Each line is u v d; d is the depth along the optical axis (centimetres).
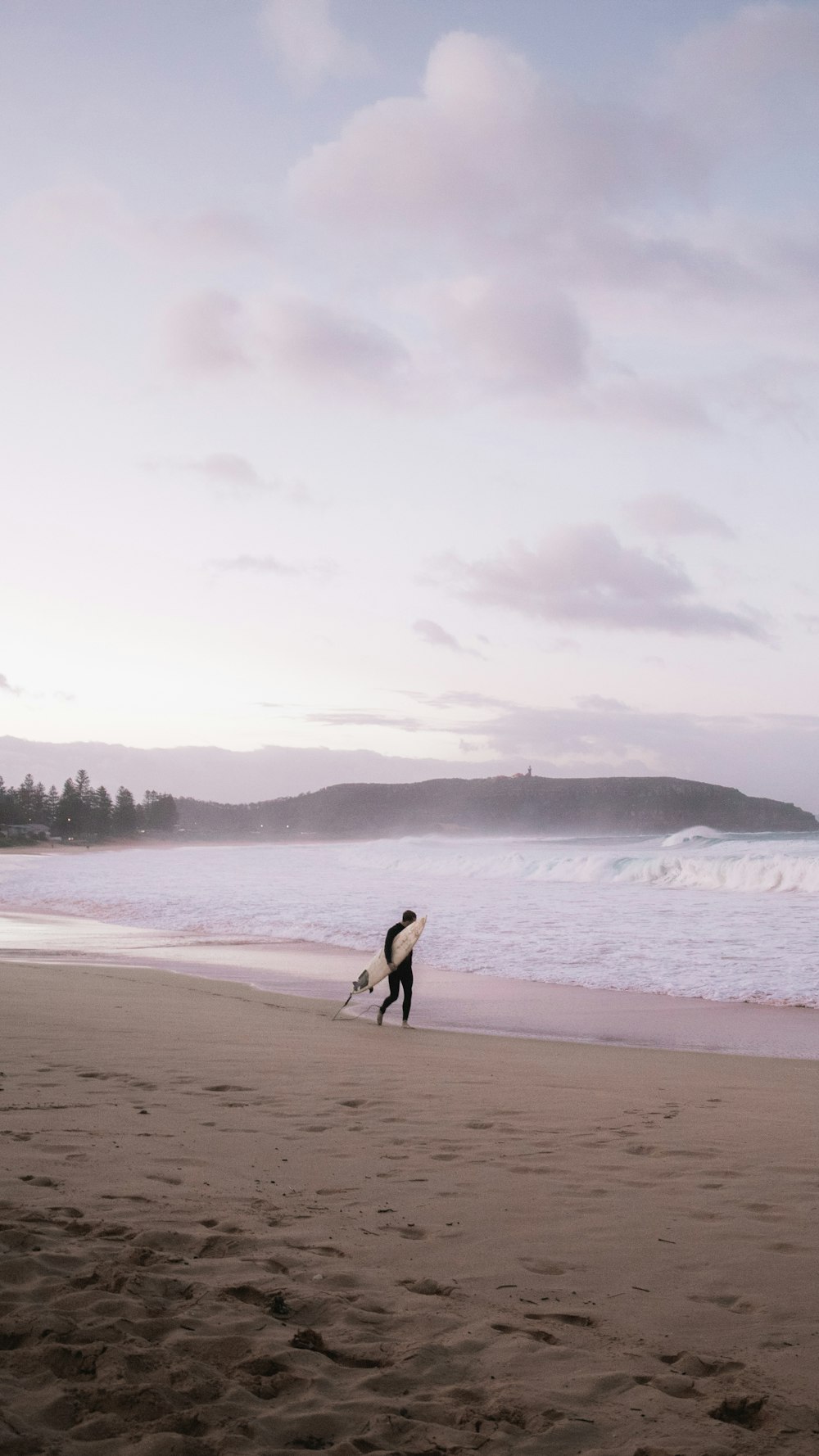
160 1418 268
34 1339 307
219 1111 700
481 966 1817
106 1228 425
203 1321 332
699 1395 293
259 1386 289
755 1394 291
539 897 3172
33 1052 912
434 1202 498
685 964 1770
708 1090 841
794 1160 593
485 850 8281
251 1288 364
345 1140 631
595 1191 522
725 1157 600
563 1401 286
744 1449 261
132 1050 950
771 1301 371
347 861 6469
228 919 2744
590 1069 945
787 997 1465
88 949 2095
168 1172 532
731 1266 410
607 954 1908
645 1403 286
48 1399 272
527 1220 471
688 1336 338
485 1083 855
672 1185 537
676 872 3666
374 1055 995
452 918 2580
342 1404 280
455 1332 334
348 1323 338
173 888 4075
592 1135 660
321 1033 1145
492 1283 385
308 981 1639
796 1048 1102
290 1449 257
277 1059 938
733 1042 1141
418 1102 761
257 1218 458
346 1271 392
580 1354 320
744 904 2761
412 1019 1311
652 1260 416
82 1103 701
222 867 6462
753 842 6556
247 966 1814
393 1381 296
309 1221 458
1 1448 245
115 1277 359
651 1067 966
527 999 1476
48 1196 473
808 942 2008
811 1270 405
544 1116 720
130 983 1512
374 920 2583
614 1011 1368
